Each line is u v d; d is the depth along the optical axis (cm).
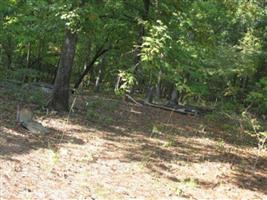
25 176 849
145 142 1323
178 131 1633
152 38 1320
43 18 1720
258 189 1071
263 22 2892
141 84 3459
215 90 2691
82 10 1381
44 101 1559
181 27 1695
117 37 1984
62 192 803
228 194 988
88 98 2023
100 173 958
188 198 902
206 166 1191
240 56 2409
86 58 3197
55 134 1198
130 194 861
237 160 1332
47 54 2917
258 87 2188
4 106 1378
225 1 2689
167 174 1052
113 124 1496
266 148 1581
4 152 965
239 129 1841
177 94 2745
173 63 1561
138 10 1750
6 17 2047
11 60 2819
